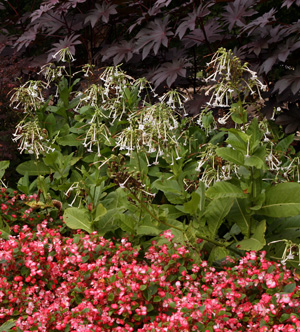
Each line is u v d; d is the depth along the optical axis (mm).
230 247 3820
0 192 4379
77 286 3295
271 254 3740
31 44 6527
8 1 7793
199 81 6328
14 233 4254
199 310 2941
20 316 3219
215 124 4914
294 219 3812
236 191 3545
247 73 5199
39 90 4832
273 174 4289
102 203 4176
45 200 4371
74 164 4961
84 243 3561
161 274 3260
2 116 5156
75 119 4969
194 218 3914
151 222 3770
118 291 3197
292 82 4703
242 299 3158
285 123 5133
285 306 2986
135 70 6199
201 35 5984
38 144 4246
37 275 3557
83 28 6594
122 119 4855
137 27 7105
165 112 3711
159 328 2895
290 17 6758
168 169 4633
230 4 5875
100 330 3016
